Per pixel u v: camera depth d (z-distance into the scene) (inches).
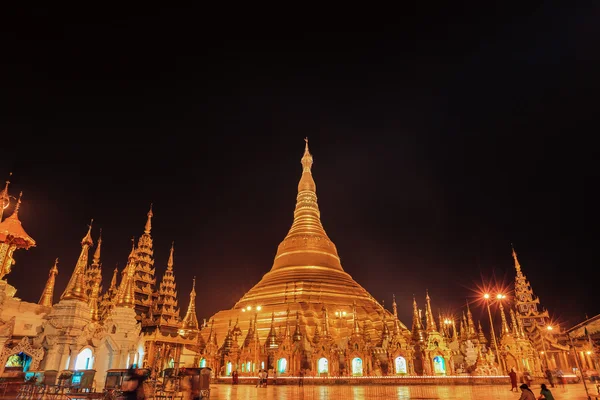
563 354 3171.8
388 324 3299.7
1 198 2044.8
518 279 4047.7
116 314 1975.9
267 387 2132.1
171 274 3457.2
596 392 1582.2
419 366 2768.2
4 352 1473.9
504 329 2952.8
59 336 1643.7
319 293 3555.6
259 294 3752.5
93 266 2839.6
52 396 1150.3
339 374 2716.5
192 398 1003.9
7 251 1996.8
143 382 804.0
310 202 4569.4
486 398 1347.2
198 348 3152.1
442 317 3491.6
